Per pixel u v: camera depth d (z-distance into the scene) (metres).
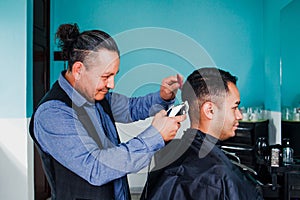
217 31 3.85
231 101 1.01
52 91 0.94
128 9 3.88
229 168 1.03
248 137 3.02
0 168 2.86
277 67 3.22
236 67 3.83
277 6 3.21
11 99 2.85
